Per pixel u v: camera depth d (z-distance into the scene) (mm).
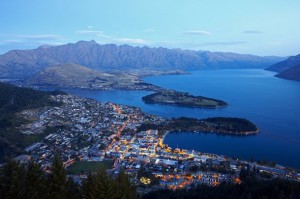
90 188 46531
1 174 45969
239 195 89125
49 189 46094
